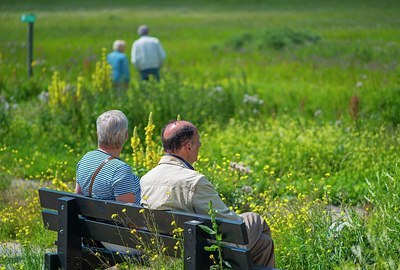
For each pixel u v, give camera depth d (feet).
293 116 112.16
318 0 478.59
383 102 110.63
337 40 242.99
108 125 46.11
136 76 177.06
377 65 170.50
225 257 38.68
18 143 96.58
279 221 52.80
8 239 59.67
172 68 180.86
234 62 198.90
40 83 137.18
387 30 276.62
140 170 62.23
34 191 70.64
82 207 44.39
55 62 190.19
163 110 101.96
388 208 48.24
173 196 41.96
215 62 201.46
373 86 130.72
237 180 66.44
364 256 44.19
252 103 113.09
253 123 105.91
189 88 114.11
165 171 42.88
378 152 83.05
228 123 106.63
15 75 136.56
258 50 228.84
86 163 46.42
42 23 368.48
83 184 46.24
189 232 38.55
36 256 50.70
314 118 112.98
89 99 102.83
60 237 44.39
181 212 40.34
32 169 82.84
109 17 404.16
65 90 110.52
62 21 385.70
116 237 43.27
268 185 72.64
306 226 48.78
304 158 82.64
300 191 72.13
